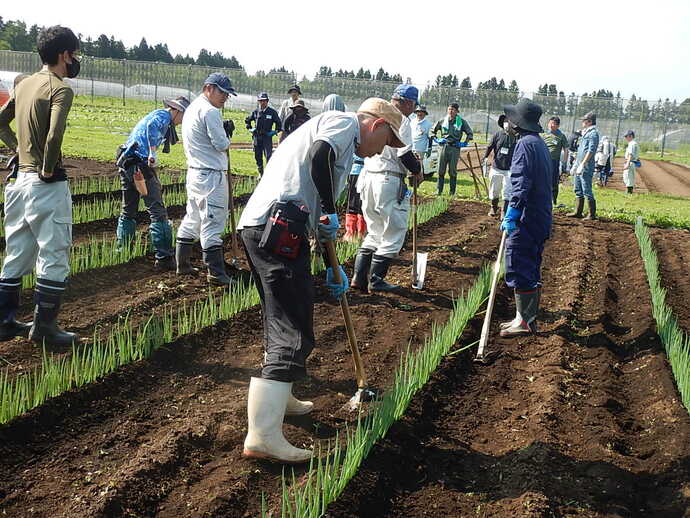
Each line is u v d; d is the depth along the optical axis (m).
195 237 7.39
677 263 9.60
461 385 5.20
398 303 6.97
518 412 4.76
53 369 4.41
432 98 48.19
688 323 6.71
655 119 48.44
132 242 8.16
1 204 9.38
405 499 3.72
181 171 14.83
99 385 4.64
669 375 5.18
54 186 5.03
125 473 3.65
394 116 4.19
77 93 54.78
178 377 5.01
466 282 7.99
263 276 3.81
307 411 4.46
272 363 3.76
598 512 3.61
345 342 5.85
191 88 53.97
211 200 6.97
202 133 6.83
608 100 48.19
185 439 4.05
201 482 3.70
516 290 6.16
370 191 6.89
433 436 4.40
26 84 5.01
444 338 5.50
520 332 6.23
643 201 17.83
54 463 3.84
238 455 3.96
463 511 3.63
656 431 4.45
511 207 5.86
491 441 4.38
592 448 4.22
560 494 3.74
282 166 3.90
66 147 17.84
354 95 48.88
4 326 5.32
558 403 4.81
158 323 5.41
